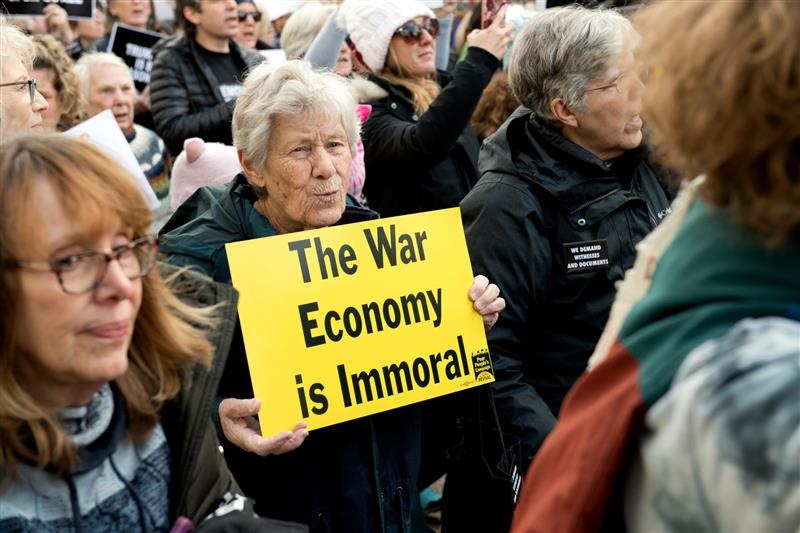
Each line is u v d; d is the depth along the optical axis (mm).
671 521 1021
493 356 2557
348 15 4066
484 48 3672
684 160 1105
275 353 2119
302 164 2279
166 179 4637
